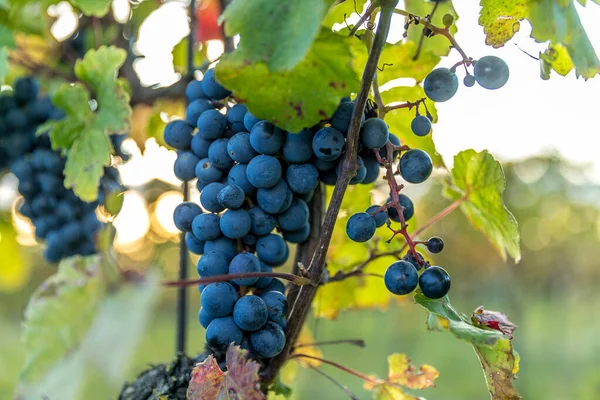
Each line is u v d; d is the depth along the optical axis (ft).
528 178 9.62
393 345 11.30
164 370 1.57
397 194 1.47
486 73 1.50
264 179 1.44
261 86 1.40
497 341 1.45
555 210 11.60
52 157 2.04
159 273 1.33
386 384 1.72
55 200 2.05
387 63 1.68
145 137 2.17
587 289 16.75
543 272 13.67
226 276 1.38
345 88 1.40
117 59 1.75
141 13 2.25
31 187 2.06
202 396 1.41
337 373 8.11
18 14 2.00
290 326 1.47
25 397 1.28
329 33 1.39
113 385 1.26
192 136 1.57
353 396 1.69
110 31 2.23
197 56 2.09
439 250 1.47
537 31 1.46
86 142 1.76
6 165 2.12
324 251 1.43
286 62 1.26
